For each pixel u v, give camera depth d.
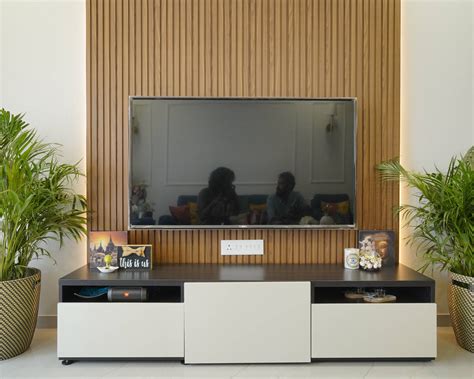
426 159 3.01
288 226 2.83
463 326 2.59
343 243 2.97
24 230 2.53
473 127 3.00
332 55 2.96
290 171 2.82
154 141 2.78
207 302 2.39
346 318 2.40
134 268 2.70
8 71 2.93
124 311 2.38
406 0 3.02
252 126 2.80
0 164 2.46
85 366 2.39
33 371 2.32
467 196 2.47
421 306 2.41
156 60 2.92
